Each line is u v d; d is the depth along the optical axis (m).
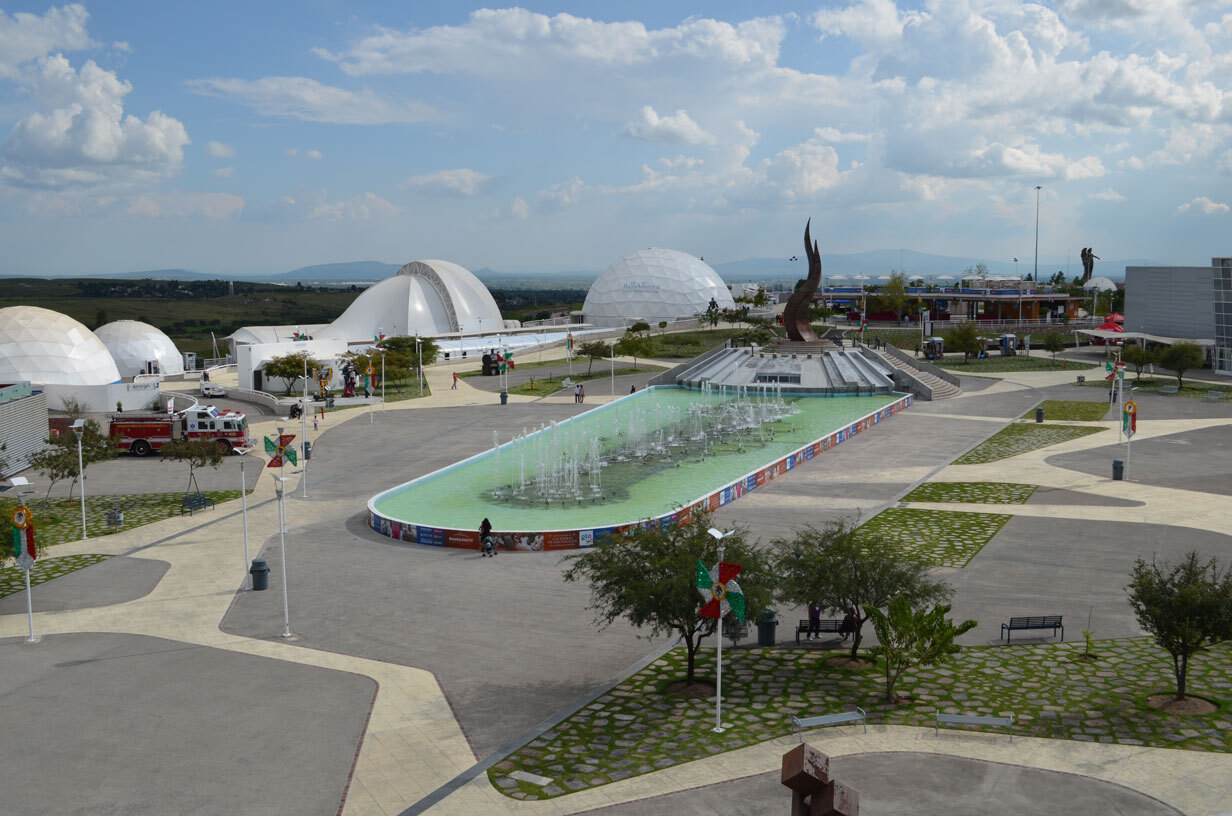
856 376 104.75
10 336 96.06
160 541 47.78
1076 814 20.69
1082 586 37.69
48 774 23.59
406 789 22.75
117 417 73.75
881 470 62.19
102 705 27.84
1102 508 50.53
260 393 103.56
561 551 44.94
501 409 94.62
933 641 26.59
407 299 168.00
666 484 59.53
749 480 56.25
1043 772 22.67
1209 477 57.91
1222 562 40.50
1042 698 27.27
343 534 48.84
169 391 113.44
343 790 22.73
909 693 27.89
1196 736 24.55
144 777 23.42
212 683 29.52
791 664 30.72
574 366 131.88
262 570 39.44
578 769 23.55
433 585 39.75
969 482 57.81
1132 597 28.00
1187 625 25.70
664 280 199.50
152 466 69.62
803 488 56.94
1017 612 34.78
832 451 69.62
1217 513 49.09
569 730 25.88
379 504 55.28
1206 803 21.12
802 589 30.38
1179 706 26.48
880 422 83.31
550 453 71.00
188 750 24.89
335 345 121.50
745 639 33.34
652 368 127.81
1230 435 72.44
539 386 112.00
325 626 34.81
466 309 173.25
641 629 34.16
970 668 29.77
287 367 105.75
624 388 109.69
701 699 27.86
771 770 23.14
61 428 77.94
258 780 23.25
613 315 199.38
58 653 32.34
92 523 51.75
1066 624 33.62
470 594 38.44
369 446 75.62
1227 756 23.41
